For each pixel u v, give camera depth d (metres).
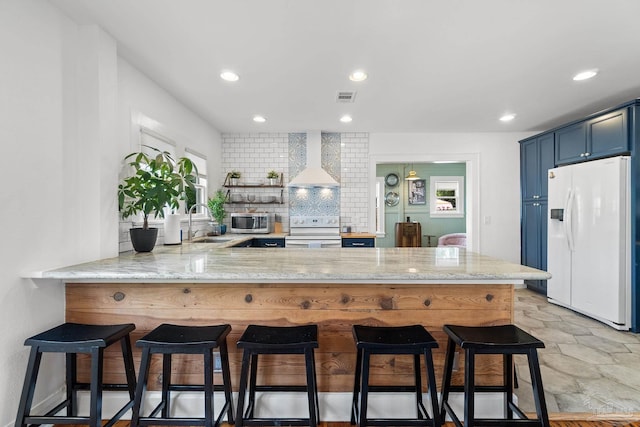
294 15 1.82
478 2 1.71
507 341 1.44
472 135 4.70
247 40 2.10
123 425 1.73
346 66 2.47
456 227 7.32
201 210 4.03
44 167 1.69
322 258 2.08
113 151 2.08
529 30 1.98
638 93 3.08
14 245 1.53
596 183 3.12
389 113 3.71
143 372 1.44
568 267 3.46
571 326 3.08
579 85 2.87
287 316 1.79
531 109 3.57
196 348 1.42
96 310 1.78
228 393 1.64
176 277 1.56
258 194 4.73
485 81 2.77
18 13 1.55
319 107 3.46
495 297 1.77
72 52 1.88
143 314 1.79
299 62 2.40
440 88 2.93
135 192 2.25
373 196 4.73
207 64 2.43
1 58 1.47
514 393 1.91
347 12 1.80
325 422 1.78
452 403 1.79
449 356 1.64
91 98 1.95
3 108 1.48
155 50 2.22
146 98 2.64
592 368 2.29
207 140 4.09
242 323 1.79
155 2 1.71
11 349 1.51
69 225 1.86
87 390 1.76
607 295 3.02
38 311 1.64
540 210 4.14
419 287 1.78
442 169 7.35
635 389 2.03
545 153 4.04
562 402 1.90
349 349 1.79
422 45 2.16
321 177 4.33
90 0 1.70
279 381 1.81
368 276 1.56
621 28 1.96
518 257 4.70
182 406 1.81
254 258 2.07
